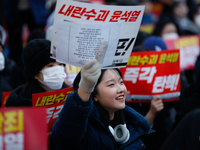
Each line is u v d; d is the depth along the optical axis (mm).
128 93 7789
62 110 4984
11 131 3867
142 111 7977
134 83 7762
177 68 7906
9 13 14578
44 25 15055
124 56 5188
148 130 6027
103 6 4797
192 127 4004
